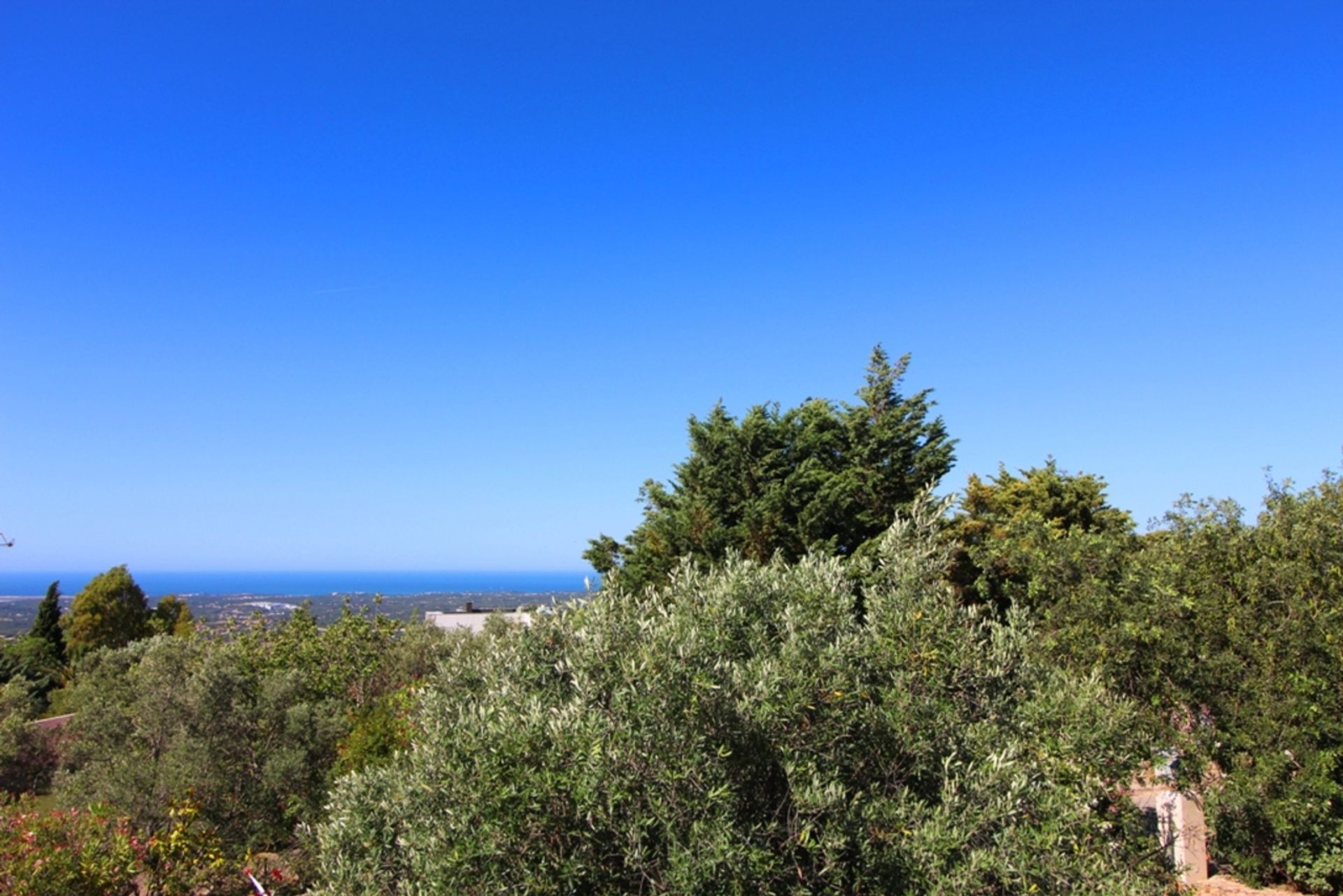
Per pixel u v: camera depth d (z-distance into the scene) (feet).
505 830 14.51
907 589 20.77
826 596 19.97
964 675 19.80
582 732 14.98
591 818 14.47
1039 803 17.46
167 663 38.52
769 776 16.71
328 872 19.56
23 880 23.56
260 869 35.68
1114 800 20.97
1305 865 32.50
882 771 17.76
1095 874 17.22
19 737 43.19
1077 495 81.35
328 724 40.50
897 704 18.02
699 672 15.72
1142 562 37.22
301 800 35.60
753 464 60.80
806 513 55.31
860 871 15.99
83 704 42.83
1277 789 32.30
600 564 63.82
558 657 19.61
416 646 64.39
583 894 15.03
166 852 30.76
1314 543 33.50
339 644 58.54
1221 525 36.45
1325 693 31.68
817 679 16.94
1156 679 33.40
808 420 65.87
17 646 111.24
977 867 15.58
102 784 34.35
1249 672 33.14
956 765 17.46
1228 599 34.32
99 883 25.49
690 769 14.62
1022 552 40.63
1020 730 19.56
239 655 49.60
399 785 18.24
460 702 20.13
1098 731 19.75
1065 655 35.12
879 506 63.52
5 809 26.68
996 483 87.86
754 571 21.81
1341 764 31.81
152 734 36.58
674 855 14.19
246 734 38.37
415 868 16.38
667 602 23.54
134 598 124.77
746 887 14.49
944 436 66.49
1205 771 33.45
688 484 63.41
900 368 69.41
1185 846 34.68
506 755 14.87
